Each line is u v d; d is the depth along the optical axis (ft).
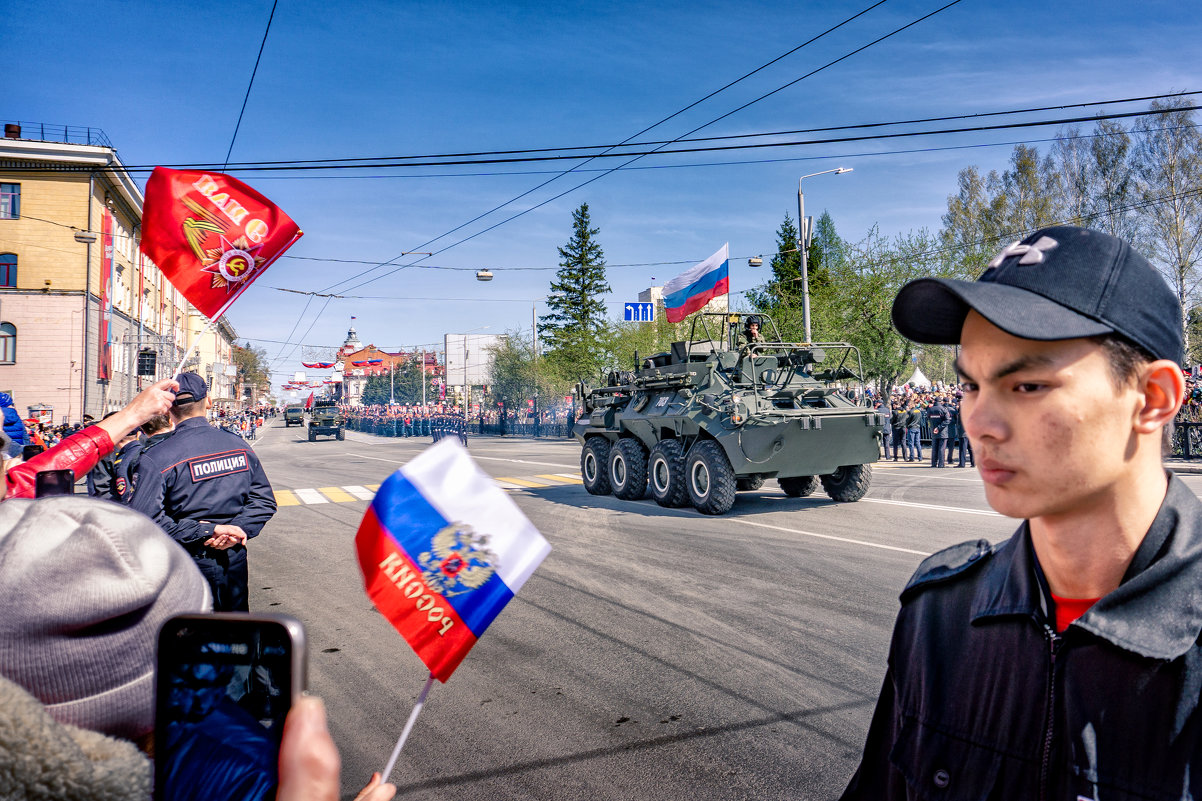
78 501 2.64
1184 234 95.71
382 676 13.79
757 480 39.22
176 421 12.46
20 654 2.35
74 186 91.04
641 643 15.02
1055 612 2.75
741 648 14.56
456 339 185.78
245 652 2.42
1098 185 106.42
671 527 28.53
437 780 9.93
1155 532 2.54
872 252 81.76
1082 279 2.47
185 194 10.00
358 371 310.45
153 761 2.46
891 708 3.41
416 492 3.80
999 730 2.78
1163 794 2.33
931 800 2.93
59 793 2.07
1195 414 48.06
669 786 9.61
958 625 3.05
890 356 80.23
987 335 2.60
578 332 138.92
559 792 9.55
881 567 20.85
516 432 126.00
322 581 21.38
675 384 35.47
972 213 127.95
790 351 35.53
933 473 48.88
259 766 2.29
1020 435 2.52
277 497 42.65
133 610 2.43
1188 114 95.30
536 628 16.15
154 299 122.62
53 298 89.66
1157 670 2.39
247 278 10.11
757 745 10.60
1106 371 2.44
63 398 89.15
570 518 31.37
